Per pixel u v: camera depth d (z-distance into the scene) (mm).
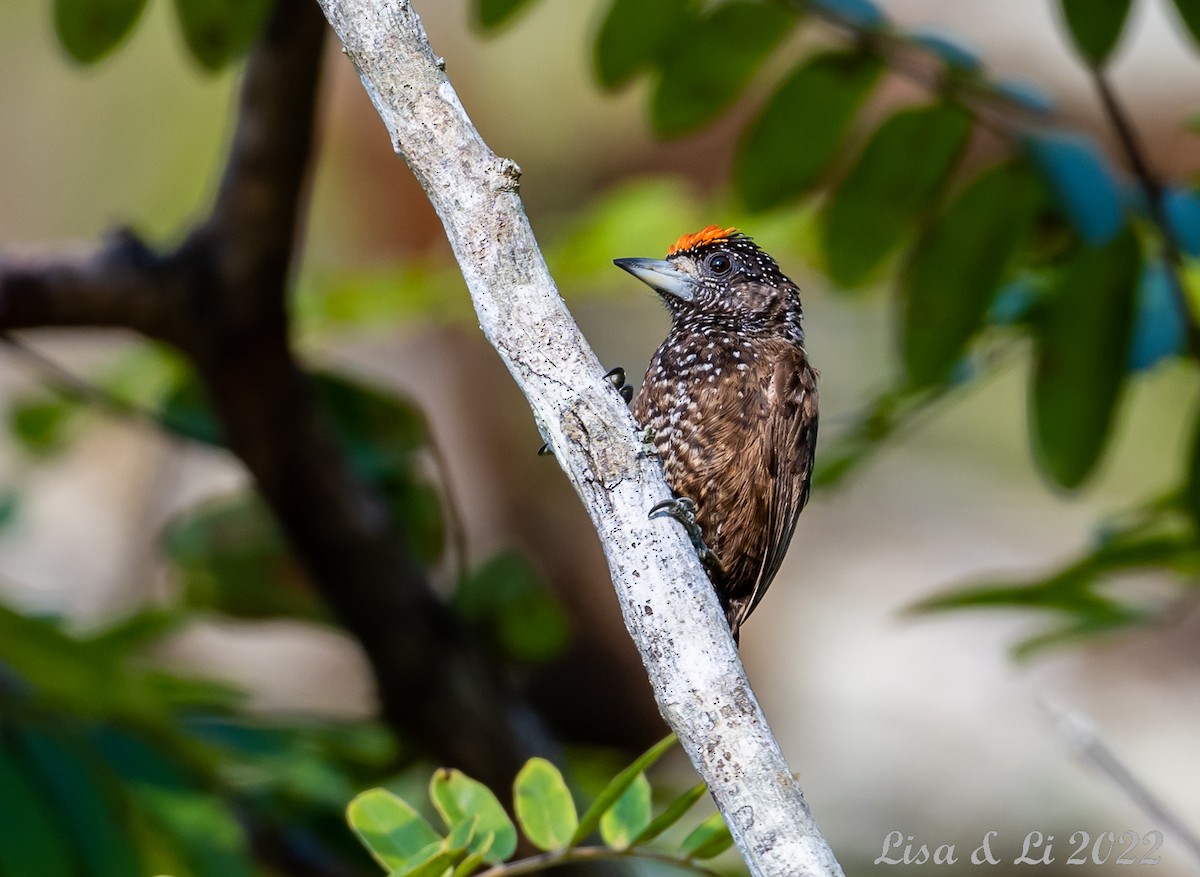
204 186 21031
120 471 18188
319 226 20828
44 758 7723
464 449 21875
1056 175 7957
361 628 9523
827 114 9047
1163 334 8523
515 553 11094
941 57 8414
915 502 23141
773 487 9242
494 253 5059
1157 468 22297
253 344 8781
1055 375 8484
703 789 5309
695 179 22797
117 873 7531
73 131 21391
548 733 10242
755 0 8789
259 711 9344
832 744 20469
